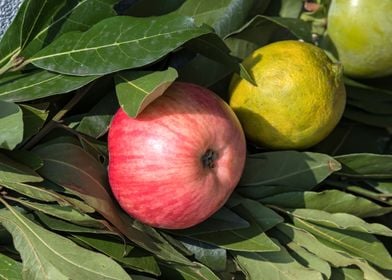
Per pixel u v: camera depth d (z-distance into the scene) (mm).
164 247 322
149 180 304
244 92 347
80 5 328
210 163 311
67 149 318
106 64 310
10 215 305
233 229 338
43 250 296
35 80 317
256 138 355
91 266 295
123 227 317
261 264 343
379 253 355
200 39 327
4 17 351
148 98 297
